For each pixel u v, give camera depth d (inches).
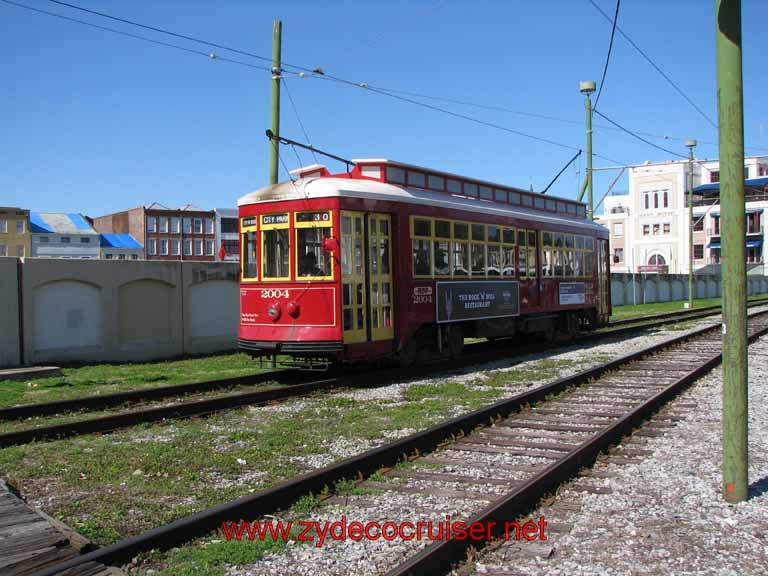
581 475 258.4
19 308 576.1
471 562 180.7
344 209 473.7
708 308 1472.7
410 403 414.6
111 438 329.7
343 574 176.9
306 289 476.7
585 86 1201.4
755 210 2790.4
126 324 646.5
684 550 186.9
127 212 3383.4
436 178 587.2
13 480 257.6
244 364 618.8
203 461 282.2
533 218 705.6
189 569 177.6
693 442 307.7
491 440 319.0
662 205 2854.3
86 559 171.5
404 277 520.4
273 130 658.2
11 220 2849.4
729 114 223.0
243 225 513.0
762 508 217.6
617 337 863.1
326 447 307.3
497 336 650.8
